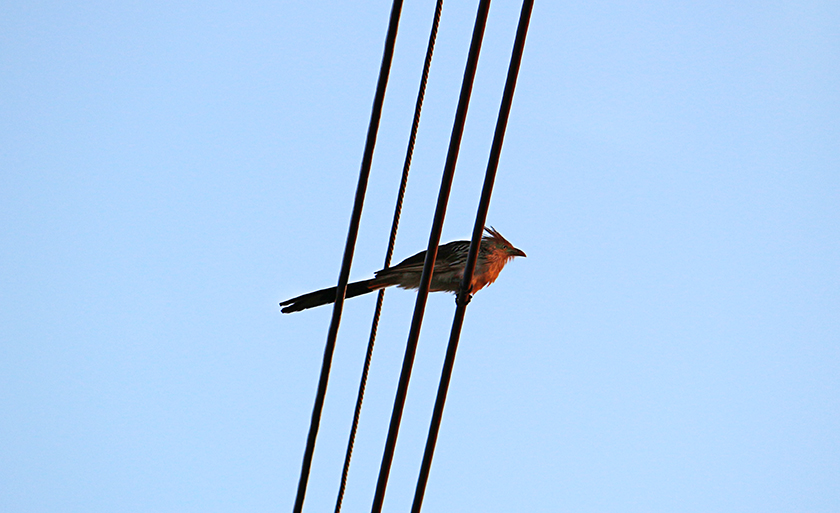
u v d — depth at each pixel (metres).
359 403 10.45
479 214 9.20
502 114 8.98
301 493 10.20
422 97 9.60
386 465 9.62
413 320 9.44
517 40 8.90
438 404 9.56
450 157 9.16
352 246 9.56
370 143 9.22
